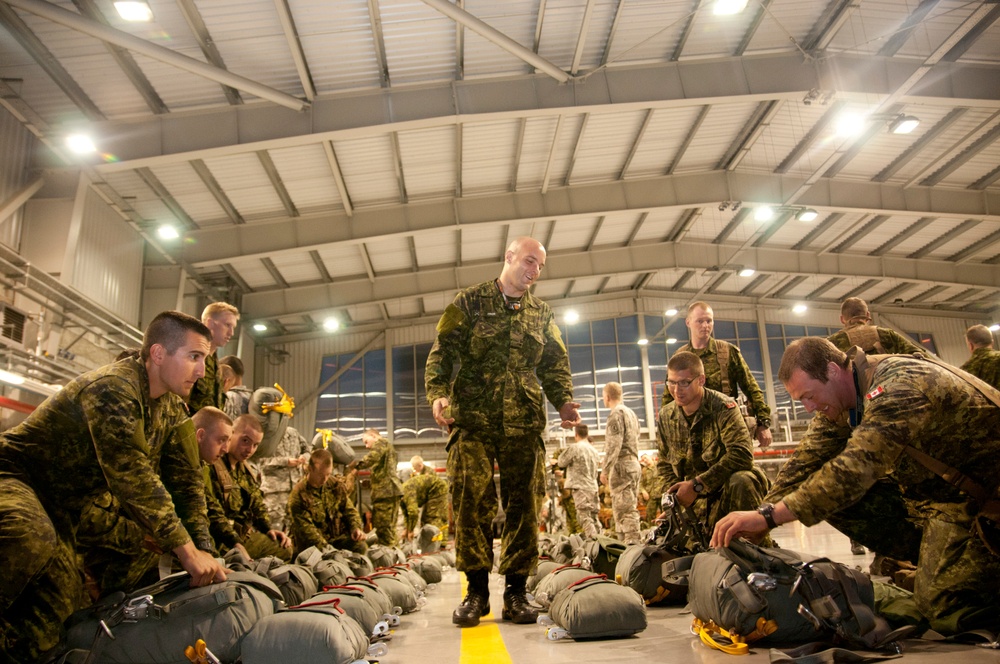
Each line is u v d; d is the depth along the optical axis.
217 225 13.86
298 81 9.95
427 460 21.00
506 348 3.39
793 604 2.22
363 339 21.89
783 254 19.39
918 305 23.30
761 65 11.02
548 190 14.62
